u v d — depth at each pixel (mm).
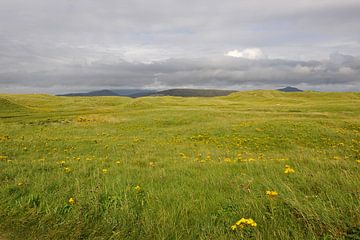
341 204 4434
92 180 6691
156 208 4910
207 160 10258
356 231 3691
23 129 24891
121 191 5660
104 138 19281
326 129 20500
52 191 5984
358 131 20859
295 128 21172
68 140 17125
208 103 77812
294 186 5672
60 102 86875
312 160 8703
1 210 5105
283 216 4344
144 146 14812
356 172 6555
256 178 6469
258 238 3748
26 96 103875
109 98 100125
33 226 4617
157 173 7418
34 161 9453
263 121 25000
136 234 4195
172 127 26422
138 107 57969
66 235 4332
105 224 4516
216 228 4109
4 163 8805
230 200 5148
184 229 4195
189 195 5504
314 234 3793
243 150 14742
